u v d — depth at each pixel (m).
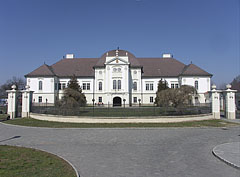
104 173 7.50
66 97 27.38
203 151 10.89
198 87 57.09
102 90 58.44
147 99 59.75
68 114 25.72
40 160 8.66
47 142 13.39
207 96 44.28
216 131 18.44
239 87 56.47
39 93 57.69
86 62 65.81
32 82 58.03
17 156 9.27
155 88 60.12
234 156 9.43
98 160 9.20
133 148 11.66
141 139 14.48
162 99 25.39
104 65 57.56
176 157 9.72
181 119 23.97
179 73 61.22
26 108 29.50
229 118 28.42
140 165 8.48
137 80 59.22
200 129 19.64
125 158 9.55
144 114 24.94
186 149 11.38
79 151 10.92
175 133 17.23
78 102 27.88
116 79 54.66
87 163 8.74
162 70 62.59
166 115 24.75
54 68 63.69
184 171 7.74
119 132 17.81
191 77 57.22
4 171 7.19
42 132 17.84
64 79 61.31
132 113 25.52
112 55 60.34
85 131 18.41
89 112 27.34
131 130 18.98
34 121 24.98
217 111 27.88
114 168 8.08
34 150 10.55
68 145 12.48
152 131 18.38
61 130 19.05
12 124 23.06
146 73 61.31
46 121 24.91
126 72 54.81
